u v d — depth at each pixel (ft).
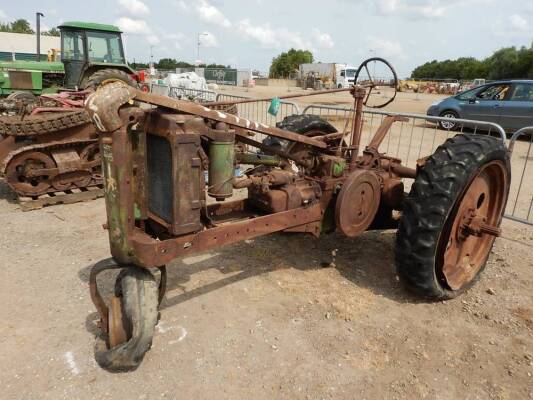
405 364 8.54
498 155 10.46
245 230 9.14
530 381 8.16
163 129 7.56
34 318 9.66
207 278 11.51
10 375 7.99
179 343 8.94
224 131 8.23
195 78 70.79
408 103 78.95
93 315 9.82
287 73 288.71
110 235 7.85
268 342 9.04
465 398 7.75
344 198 10.40
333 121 28.76
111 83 7.25
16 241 13.51
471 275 11.21
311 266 12.34
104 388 7.73
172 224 7.95
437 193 9.59
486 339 9.32
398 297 10.87
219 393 7.70
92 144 17.75
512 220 16.80
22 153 16.28
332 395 7.73
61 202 17.20
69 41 38.29
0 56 117.60
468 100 40.24
